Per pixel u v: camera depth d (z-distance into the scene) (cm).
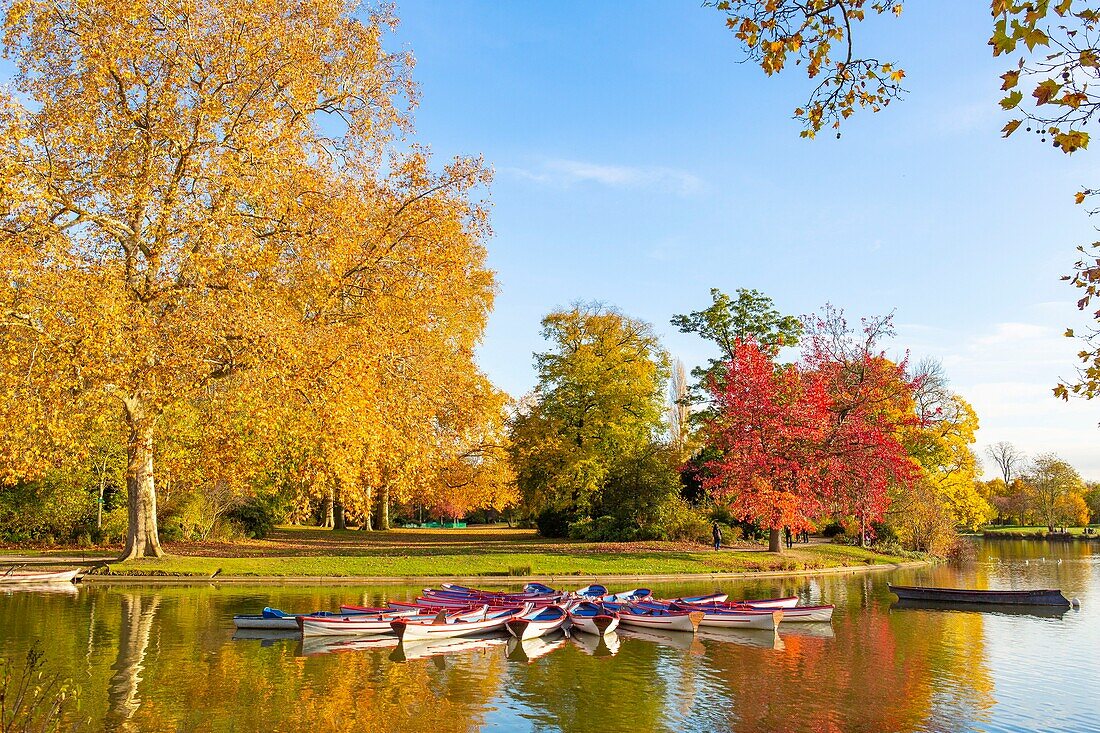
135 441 2400
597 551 3584
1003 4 600
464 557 3022
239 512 4162
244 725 1052
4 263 1864
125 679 1284
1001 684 1365
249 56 2308
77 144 2141
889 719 1142
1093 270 868
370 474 2303
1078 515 9231
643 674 1402
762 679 1377
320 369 2078
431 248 2586
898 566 4016
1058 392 933
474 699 1211
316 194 2291
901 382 3750
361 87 2625
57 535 3469
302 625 1658
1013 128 667
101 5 2197
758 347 3984
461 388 2945
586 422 4481
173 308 2147
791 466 3391
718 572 3114
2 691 781
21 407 1938
